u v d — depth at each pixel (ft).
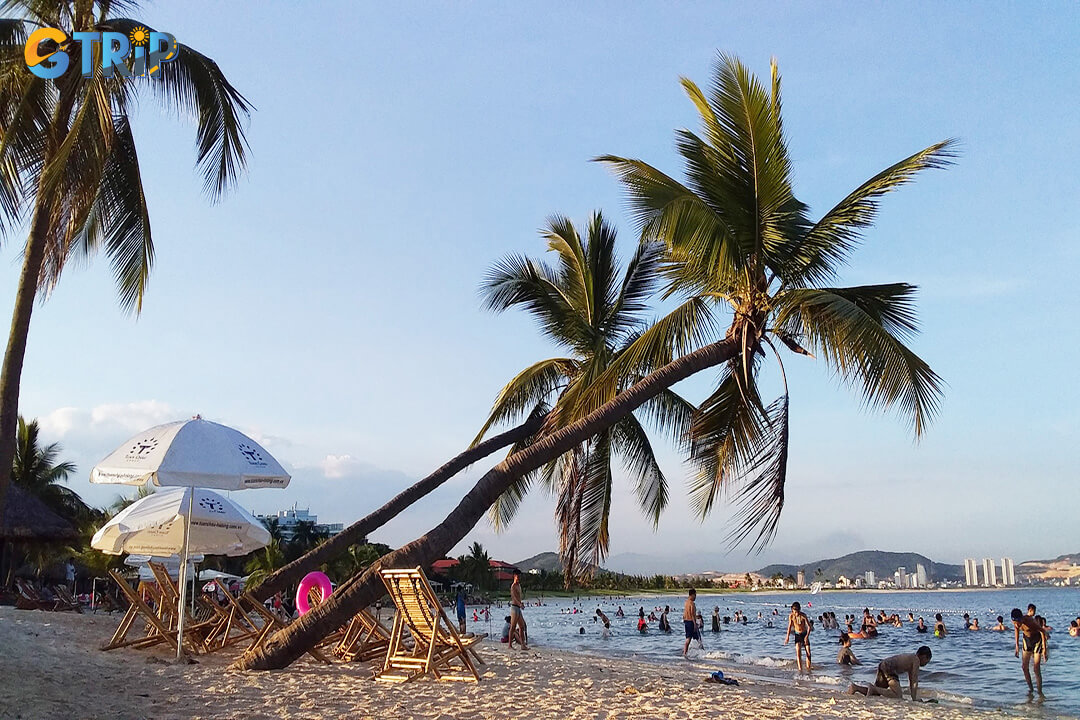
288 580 42.60
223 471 30.27
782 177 38.63
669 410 54.95
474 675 31.04
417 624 31.30
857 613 227.40
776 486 36.81
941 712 34.40
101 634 39.09
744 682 42.11
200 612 61.00
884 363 33.60
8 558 103.81
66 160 29.19
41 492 128.26
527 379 54.19
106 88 32.53
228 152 37.76
